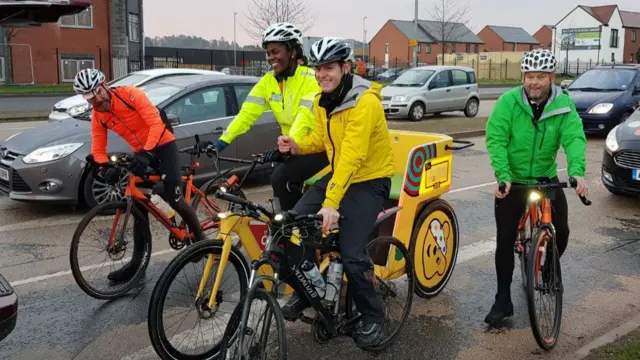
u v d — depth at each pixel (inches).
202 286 139.3
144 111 189.3
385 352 158.9
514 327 175.0
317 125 149.1
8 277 207.0
